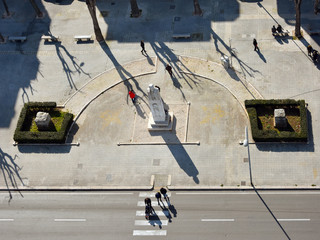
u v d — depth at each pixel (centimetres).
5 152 4531
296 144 4144
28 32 5791
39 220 3978
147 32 5522
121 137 4481
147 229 3788
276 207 3781
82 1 6119
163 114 4338
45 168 4350
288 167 4016
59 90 5019
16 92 5075
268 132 4150
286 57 4894
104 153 4381
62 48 5516
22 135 4494
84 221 3916
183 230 3738
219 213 3809
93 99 4856
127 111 4691
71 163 4353
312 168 3978
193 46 5244
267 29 5253
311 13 5316
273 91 4597
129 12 5834
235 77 4800
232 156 4172
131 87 4916
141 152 4338
